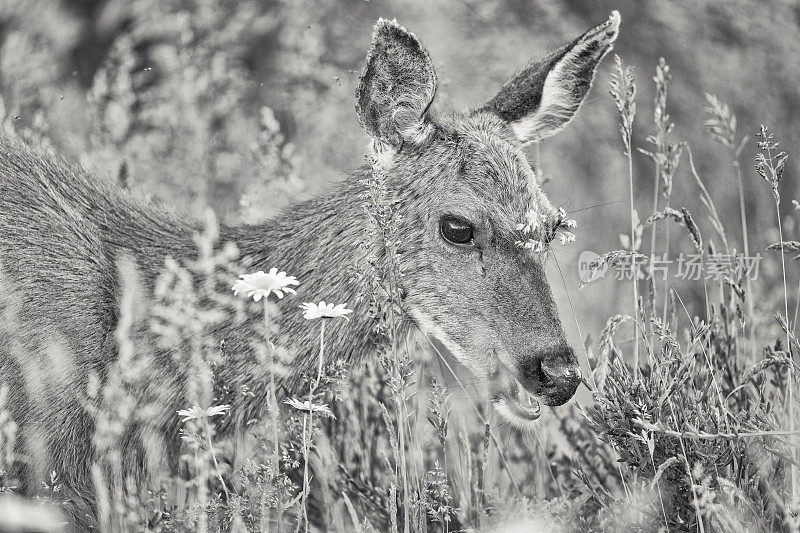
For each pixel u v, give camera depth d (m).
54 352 10.25
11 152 11.16
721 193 19.42
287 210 11.30
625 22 20.53
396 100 10.79
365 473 10.81
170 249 11.05
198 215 14.42
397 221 9.50
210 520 9.01
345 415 11.10
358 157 17.30
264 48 19.27
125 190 11.79
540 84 11.50
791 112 20.33
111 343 10.45
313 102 17.89
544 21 19.77
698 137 19.72
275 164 14.71
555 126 11.73
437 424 8.86
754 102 20.25
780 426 8.73
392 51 10.67
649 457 8.55
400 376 8.46
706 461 8.52
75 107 18.97
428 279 10.68
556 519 9.38
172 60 17.91
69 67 20.27
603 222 18.81
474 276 10.55
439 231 10.63
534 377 10.27
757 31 20.81
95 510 10.12
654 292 10.09
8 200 10.69
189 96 16.95
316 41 18.00
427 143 10.88
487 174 10.63
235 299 10.59
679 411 8.77
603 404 8.73
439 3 19.52
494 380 10.47
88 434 10.20
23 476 10.06
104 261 10.78
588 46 11.52
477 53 19.11
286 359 10.53
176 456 10.47
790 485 9.14
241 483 9.14
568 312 15.48
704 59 20.36
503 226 10.48
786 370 10.17
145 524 9.32
